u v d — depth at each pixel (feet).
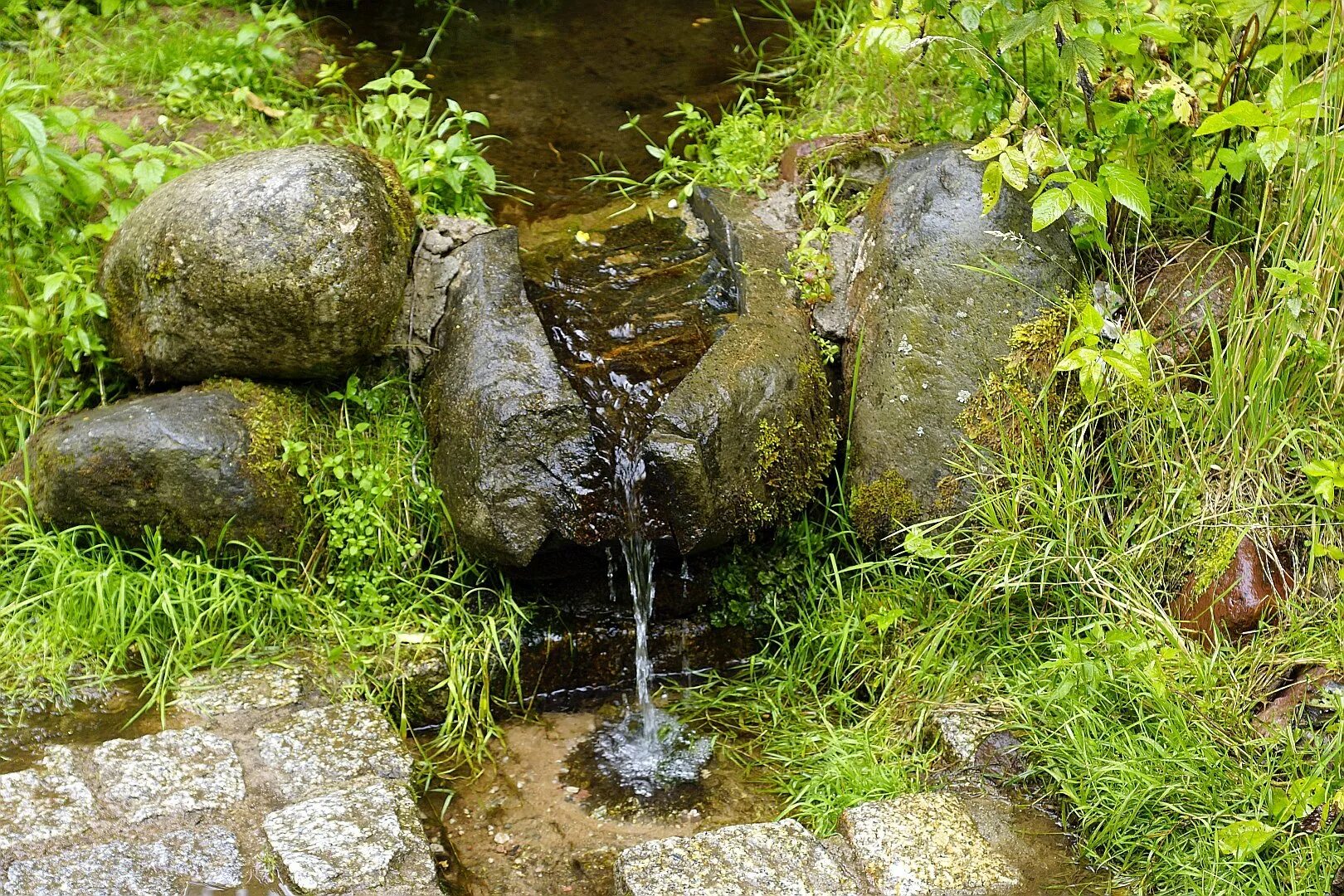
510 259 13.67
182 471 12.58
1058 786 11.05
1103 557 12.56
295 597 12.82
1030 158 11.85
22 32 19.12
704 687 13.52
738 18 20.15
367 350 13.46
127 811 10.55
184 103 17.66
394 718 12.59
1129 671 11.29
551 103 18.92
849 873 10.35
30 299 14.24
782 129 17.26
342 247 12.80
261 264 12.64
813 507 13.93
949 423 12.87
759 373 12.78
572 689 13.53
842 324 13.89
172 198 13.23
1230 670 11.19
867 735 12.19
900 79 17.30
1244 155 12.48
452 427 12.86
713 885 10.11
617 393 13.11
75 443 12.62
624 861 10.32
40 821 10.37
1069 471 12.69
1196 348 13.21
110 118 17.31
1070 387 12.97
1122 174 11.69
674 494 12.32
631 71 19.92
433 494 13.25
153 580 12.51
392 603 13.08
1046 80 13.99
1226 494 12.26
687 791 12.32
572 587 13.50
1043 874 10.39
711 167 16.67
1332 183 12.09
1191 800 10.53
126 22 19.84
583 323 13.84
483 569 13.32
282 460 13.00
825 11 20.53
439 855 11.12
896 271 13.34
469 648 12.87
